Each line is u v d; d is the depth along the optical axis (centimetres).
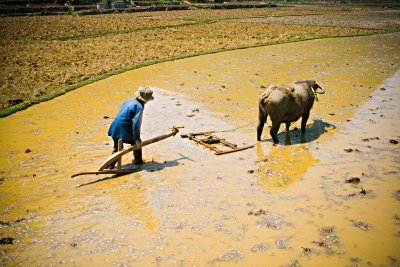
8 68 1866
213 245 525
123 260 500
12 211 622
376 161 770
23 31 3597
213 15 5712
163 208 623
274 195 655
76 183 721
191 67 1823
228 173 743
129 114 750
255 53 2208
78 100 1311
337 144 870
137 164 798
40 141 934
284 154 829
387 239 527
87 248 526
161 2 7950
